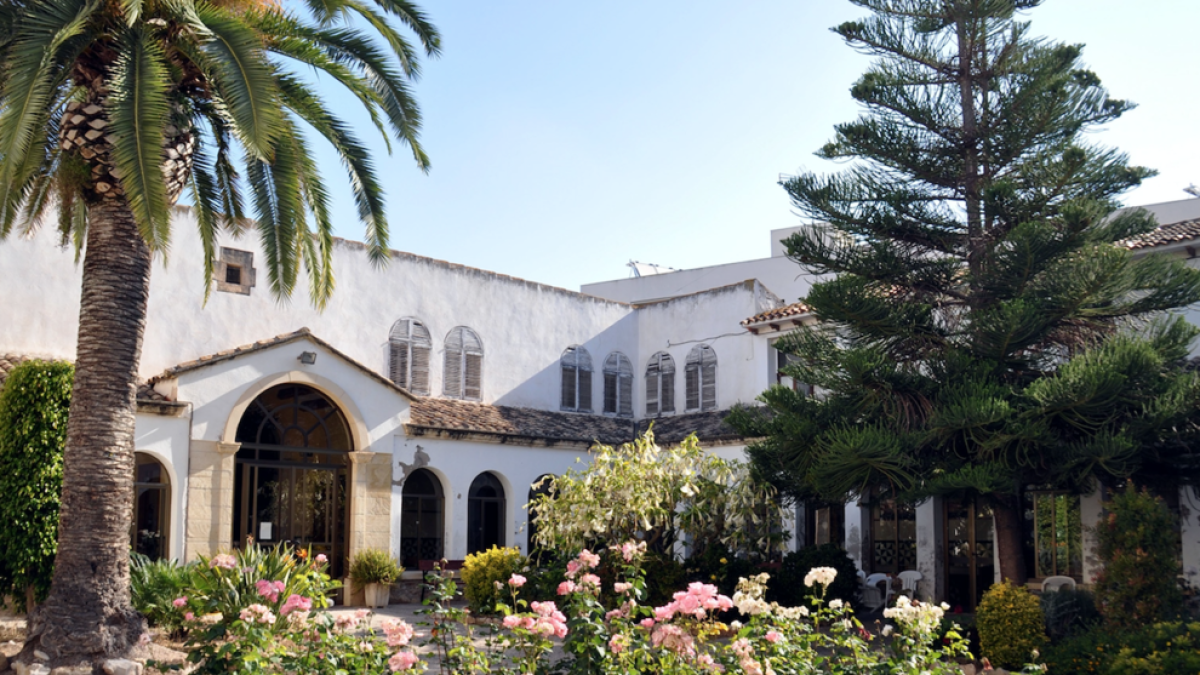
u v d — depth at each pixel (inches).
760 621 310.3
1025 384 540.7
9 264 655.8
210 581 451.5
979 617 470.3
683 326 983.6
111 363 426.9
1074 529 613.6
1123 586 435.8
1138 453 505.4
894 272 562.3
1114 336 504.7
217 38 405.4
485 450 831.1
